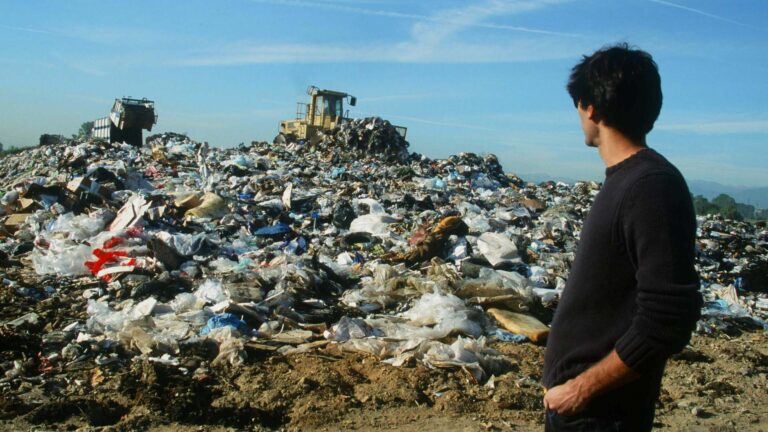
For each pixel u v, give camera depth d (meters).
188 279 8.63
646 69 2.26
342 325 7.00
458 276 9.12
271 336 6.86
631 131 2.29
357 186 18.19
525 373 6.32
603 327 2.23
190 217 12.20
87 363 5.87
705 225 17.16
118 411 5.01
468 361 6.33
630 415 2.24
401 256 10.52
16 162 22.89
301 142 28.77
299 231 12.59
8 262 9.46
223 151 24.39
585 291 2.27
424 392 5.76
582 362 2.28
